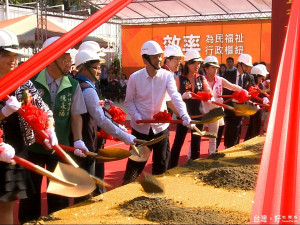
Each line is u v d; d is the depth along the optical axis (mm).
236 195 2738
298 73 2527
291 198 1781
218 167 3451
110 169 5820
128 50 17078
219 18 15648
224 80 5492
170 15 16328
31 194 2762
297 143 2107
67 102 2939
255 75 6578
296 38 2781
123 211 2406
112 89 15742
